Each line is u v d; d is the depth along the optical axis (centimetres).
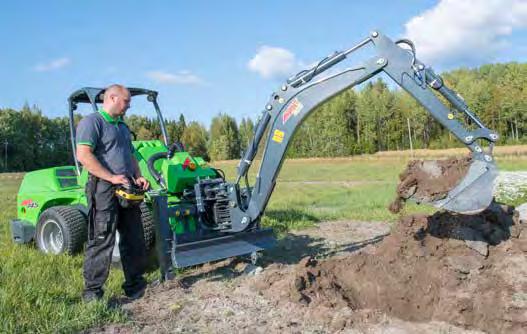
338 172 3186
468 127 478
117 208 433
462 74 7062
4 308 411
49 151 6062
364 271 467
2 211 1152
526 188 1189
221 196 562
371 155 5681
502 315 394
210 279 536
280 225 847
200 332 399
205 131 7750
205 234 571
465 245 464
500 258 452
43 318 404
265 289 486
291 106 515
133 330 402
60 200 653
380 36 476
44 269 530
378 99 6644
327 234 806
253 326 409
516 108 5866
